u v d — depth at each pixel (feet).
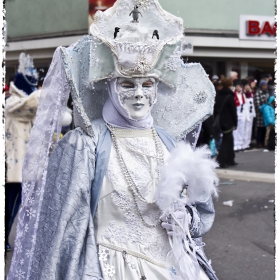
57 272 7.07
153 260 7.98
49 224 7.40
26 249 7.79
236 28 52.70
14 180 17.28
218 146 37.50
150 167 8.22
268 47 53.31
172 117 9.59
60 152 7.76
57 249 7.15
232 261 17.20
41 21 55.21
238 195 26.84
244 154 43.39
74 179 7.53
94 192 7.86
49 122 8.20
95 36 8.02
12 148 17.71
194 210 8.50
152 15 8.54
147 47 7.85
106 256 7.79
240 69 54.60
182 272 7.94
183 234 8.08
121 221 7.95
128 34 7.98
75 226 7.31
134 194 7.95
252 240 19.45
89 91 8.67
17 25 56.95
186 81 9.56
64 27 53.47
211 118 32.86
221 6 51.70
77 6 52.01
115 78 8.04
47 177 7.70
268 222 21.84
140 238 7.97
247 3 52.60
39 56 56.34
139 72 7.89
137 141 8.29
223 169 35.14
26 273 7.72
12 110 17.80
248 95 45.91
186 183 8.20
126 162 8.09
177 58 8.39
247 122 45.85
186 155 8.12
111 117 8.34
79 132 7.95
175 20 8.51
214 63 53.78
